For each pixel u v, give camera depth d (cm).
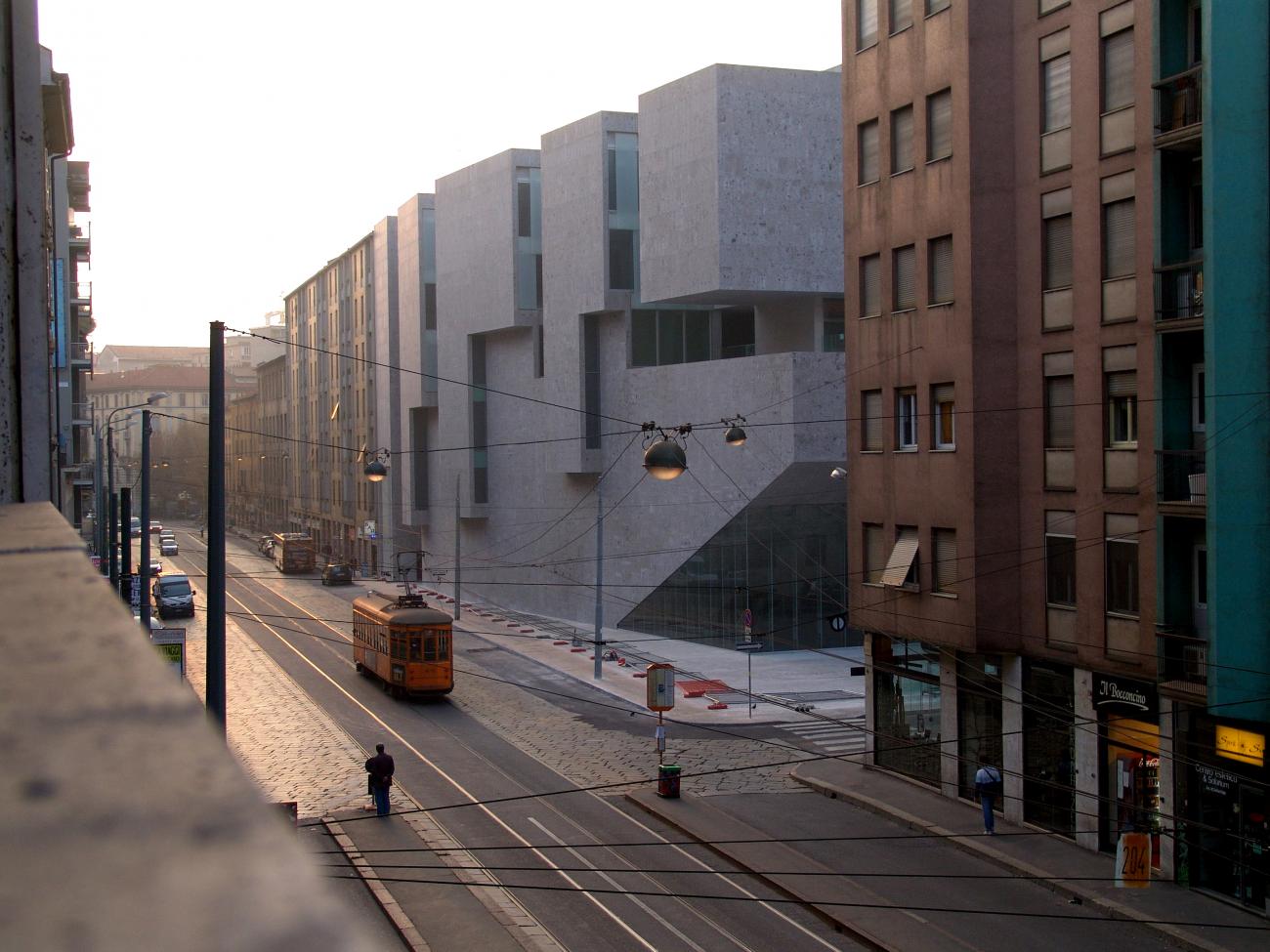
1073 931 1920
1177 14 2188
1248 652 1955
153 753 64
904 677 2930
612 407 5331
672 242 4706
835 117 4619
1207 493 2020
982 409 2600
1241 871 1988
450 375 6762
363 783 2859
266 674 4447
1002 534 2586
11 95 567
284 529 11325
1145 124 2238
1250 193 1959
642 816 2655
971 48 2609
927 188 2769
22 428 574
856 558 3073
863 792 2806
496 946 1841
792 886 2145
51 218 3919
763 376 4375
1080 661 2377
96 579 117
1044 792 2481
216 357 1519
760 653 4703
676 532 4906
